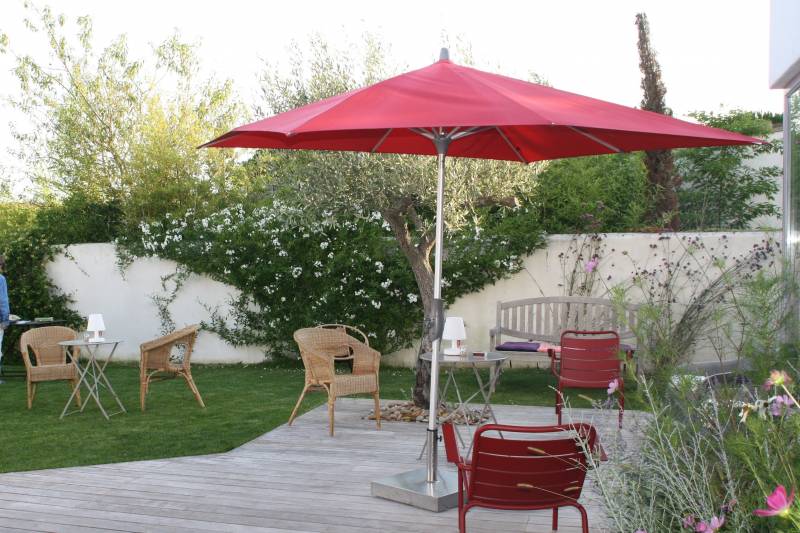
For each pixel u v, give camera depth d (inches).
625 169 408.8
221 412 270.2
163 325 406.9
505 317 339.0
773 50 202.5
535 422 241.0
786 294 110.4
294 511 159.0
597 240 343.0
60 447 219.6
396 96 122.6
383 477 184.2
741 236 324.2
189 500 166.9
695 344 260.4
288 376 355.6
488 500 126.7
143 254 404.5
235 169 489.1
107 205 447.5
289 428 242.4
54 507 162.6
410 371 363.3
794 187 199.0
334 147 179.8
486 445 122.2
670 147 153.3
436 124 107.1
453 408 262.5
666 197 403.5
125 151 518.9
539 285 353.1
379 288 364.2
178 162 460.1
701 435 96.0
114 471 192.1
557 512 146.0
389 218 256.8
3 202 540.4
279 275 376.5
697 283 328.8
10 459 206.4
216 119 539.5
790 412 80.0
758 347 102.6
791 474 73.0
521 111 111.4
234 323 396.5
